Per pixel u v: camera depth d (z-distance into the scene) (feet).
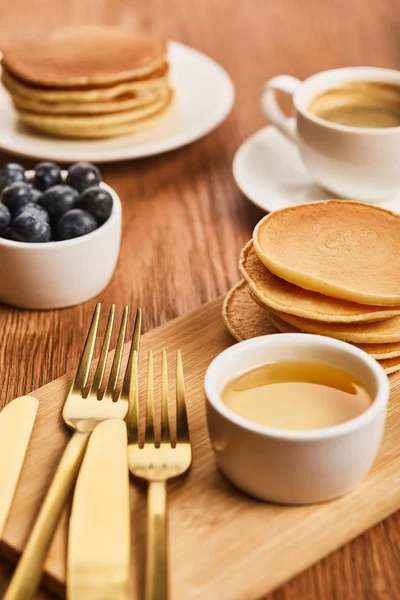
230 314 2.72
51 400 2.53
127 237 3.10
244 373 2.42
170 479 2.39
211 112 3.47
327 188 3.15
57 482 2.33
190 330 2.72
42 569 2.22
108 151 3.28
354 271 2.58
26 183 2.85
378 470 2.40
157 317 2.82
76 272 2.80
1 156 3.43
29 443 2.44
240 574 2.25
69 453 2.39
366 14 4.27
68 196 2.81
